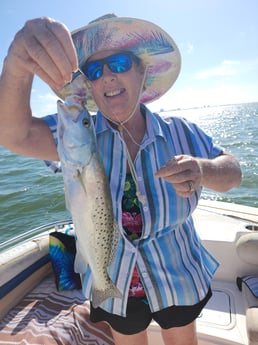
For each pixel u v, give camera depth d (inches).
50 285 42.0
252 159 191.6
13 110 19.8
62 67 16.2
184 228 25.5
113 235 22.2
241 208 52.3
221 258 42.2
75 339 32.9
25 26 16.9
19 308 37.4
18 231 106.9
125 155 23.4
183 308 24.0
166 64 28.0
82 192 20.5
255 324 31.1
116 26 23.9
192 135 25.6
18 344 31.6
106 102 23.4
